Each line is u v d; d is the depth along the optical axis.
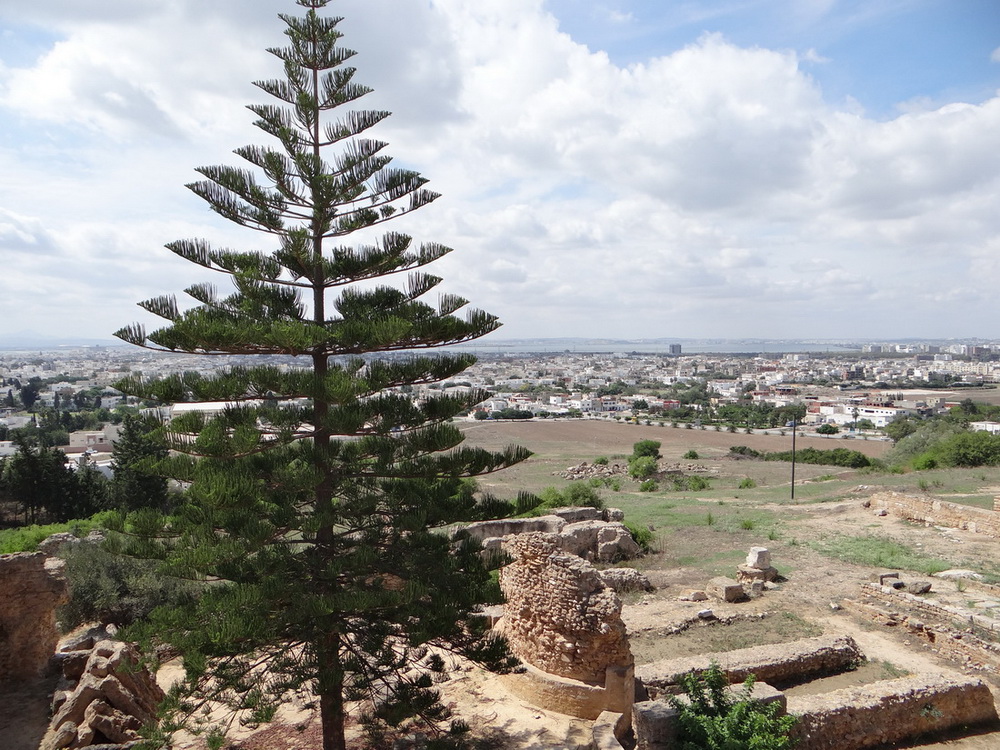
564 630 12.10
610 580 19.36
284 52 11.97
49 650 13.38
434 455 12.81
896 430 88.12
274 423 11.12
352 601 9.84
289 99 12.12
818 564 21.53
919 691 11.59
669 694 10.10
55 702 11.41
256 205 11.60
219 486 9.49
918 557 21.72
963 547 22.94
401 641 13.01
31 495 40.69
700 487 45.03
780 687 13.09
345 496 11.85
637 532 24.19
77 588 16.08
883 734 11.03
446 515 11.88
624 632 11.85
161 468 11.09
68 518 41.06
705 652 14.67
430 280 12.66
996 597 17.52
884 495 29.39
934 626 15.41
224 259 11.32
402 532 11.80
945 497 30.27
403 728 12.11
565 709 11.94
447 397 12.13
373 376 11.09
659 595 19.02
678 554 23.56
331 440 11.68
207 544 10.60
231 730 12.08
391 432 11.76
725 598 18.09
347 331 10.73
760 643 15.23
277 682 11.15
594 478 52.69
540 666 12.61
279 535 11.44
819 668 13.79
